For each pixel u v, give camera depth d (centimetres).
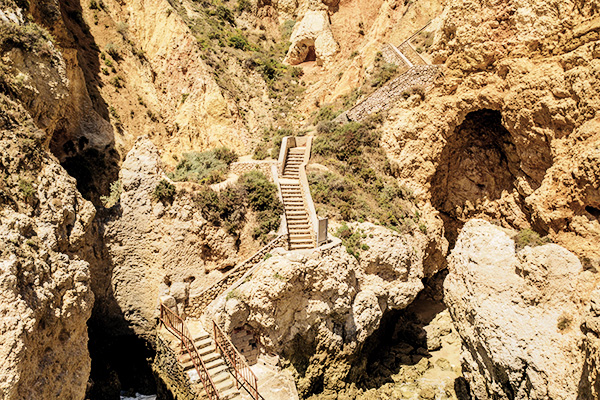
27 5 1938
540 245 1730
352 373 1902
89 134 2473
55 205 1409
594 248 1886
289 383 1641
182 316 1803
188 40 3700
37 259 1238
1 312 1061
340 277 1830
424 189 2741
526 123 2325
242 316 1711
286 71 4616
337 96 3669
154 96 3428
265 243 1967
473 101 2598
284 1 5597
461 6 2645
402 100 2839
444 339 2402
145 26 3738
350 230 2084
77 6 3322
